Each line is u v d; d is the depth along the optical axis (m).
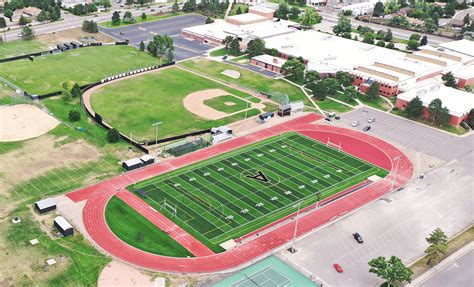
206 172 184.25
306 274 134.75
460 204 172.12
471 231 157.50
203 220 156.75
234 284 130.38
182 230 151.50
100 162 186.88
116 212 158.00
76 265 133.75
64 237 144.62
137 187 172.25
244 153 199.12
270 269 136.50
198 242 146.62
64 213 155.75
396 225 158.62
